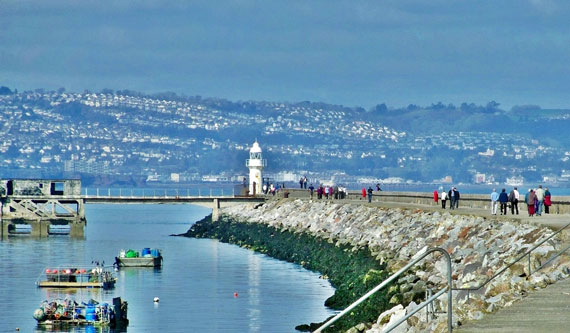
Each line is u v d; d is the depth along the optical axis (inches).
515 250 5093.5
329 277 7815.0
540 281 3713.1
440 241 6820.9
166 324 5826.8
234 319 5930.1
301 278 7839.6
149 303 6619.1
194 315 6112.2
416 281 5221.5
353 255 7859.3
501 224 6456.7
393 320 4062.5
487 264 4997.5
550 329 2952.8
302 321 5816.9
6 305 6545.3
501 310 3282.5
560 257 4237.2
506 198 7440.9
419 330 3331.7
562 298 3430.1
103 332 5634.8
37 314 5905.5
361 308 4852.4
